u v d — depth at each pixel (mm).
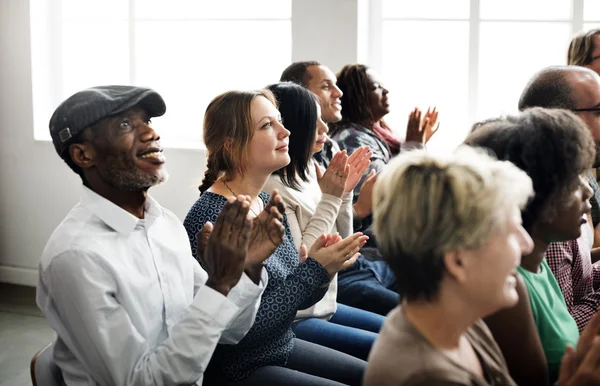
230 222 1718
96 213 1796
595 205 2742
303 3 4434
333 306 2529
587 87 2271
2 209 5051
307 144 2533
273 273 2127
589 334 1419
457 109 4559
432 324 1210
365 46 4527
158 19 4914
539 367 1555
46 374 1773
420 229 1169
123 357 1697
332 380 2115
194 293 2016
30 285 5020
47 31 4980
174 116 4980
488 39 4484
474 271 1174
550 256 2008
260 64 4789
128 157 1797
